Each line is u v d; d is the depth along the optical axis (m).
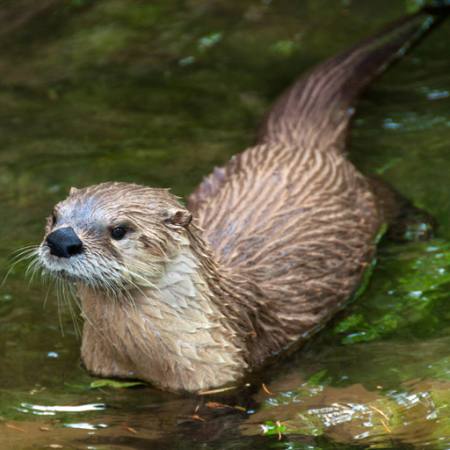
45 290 18.83
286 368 16.80
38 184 21.75
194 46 27.19
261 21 28.03
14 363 17.03
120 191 15.37
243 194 18.38
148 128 23.78
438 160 21.75
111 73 26.23
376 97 24.03
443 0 26.33
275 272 17.41
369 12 27.86
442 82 24.41
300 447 14.58
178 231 15.27
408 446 14.30
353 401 15.65
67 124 24.11
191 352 15.80
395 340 17.30
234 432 15.13
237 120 23.88
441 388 15.66
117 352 16.12
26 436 15.11
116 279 14.95
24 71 26.52
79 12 29.16
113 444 14.91
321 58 26.14
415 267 19.00
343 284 18.28
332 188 18.97
